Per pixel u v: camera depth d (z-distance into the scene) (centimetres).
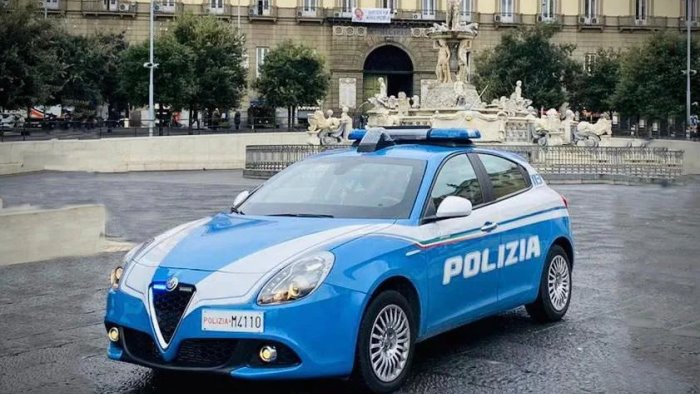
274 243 639
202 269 616
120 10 7125
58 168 3747
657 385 690
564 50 6606
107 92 6450
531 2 7700
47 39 4172
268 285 598
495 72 6397
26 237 1291
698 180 3550
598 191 2889
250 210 754
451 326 738
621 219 1988
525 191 873
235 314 591
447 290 723
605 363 752
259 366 594
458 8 3869
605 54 6781
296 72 6306
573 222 1917
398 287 680
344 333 613
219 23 5916
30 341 830
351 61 7400
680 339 841
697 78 5669
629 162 3528
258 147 3538
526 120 3981
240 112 6888
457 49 3925
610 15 7788
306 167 805
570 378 706
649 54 5775
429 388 675
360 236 658
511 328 880
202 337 595
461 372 720
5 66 3941
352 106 7419
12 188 2806
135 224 1794
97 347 809
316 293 603
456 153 803
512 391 670
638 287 1120
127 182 3136
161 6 7200
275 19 7319
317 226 676
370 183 750
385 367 655
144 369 730
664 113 5725
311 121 4000
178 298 611
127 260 672
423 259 692
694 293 1080
